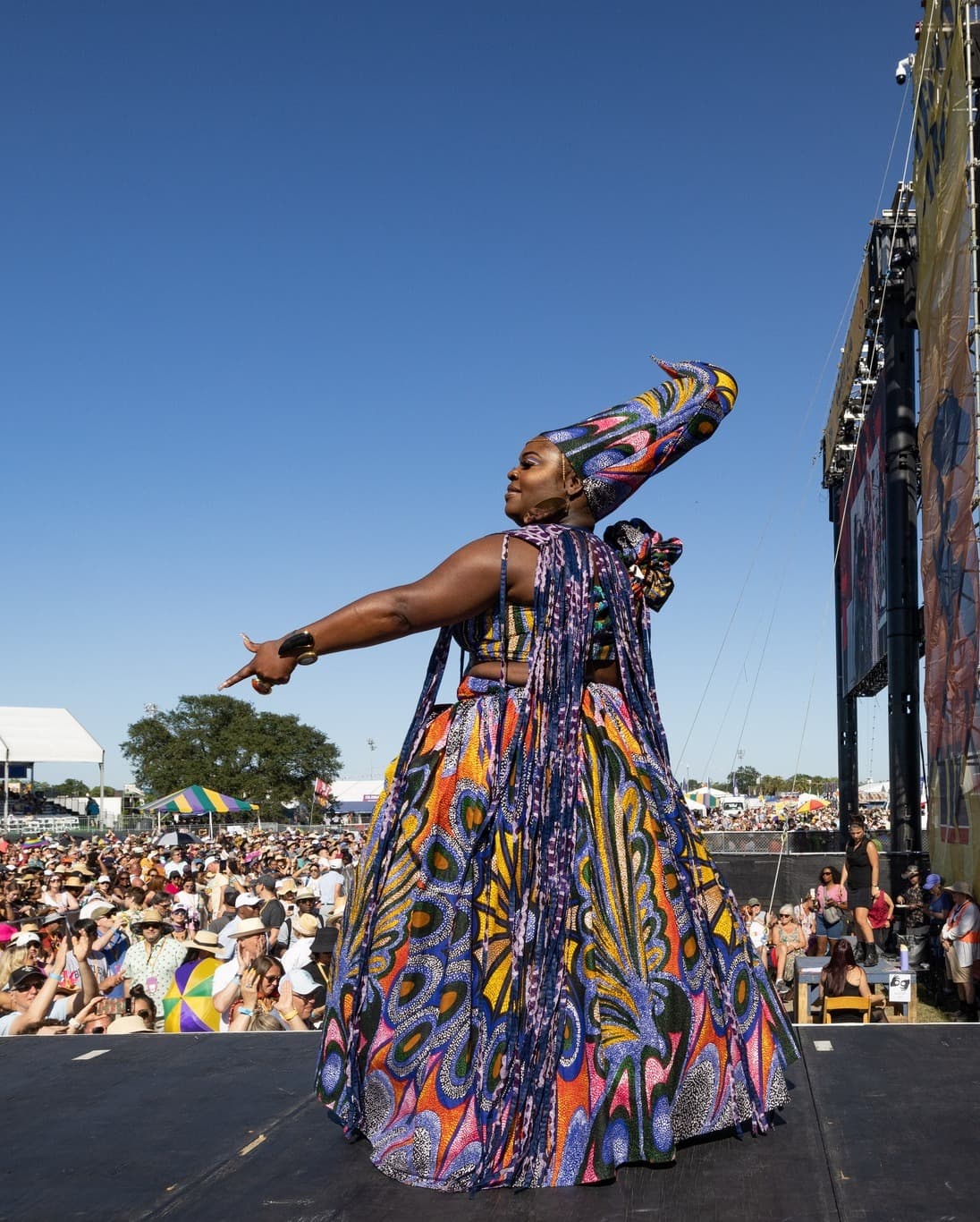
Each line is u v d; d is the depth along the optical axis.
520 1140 1.77
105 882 13.49
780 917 11.37
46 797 71.75
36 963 8.61
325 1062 2.05
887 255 18.66
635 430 2.30
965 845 12.68
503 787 2.01
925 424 15.00
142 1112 2.23
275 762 83.31
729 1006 1.98
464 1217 1.65
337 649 2.07
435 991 1.93
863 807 50.47
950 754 13.48
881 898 13.81
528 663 2.10
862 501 22.42
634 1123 1.80
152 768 82.81
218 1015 7.09
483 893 1.95
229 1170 1.86
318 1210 1.68
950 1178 1.76
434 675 2.20
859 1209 1.64
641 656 2.24
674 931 1.95
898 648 18.33
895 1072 2.39
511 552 2.10
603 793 2.02
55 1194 1.77
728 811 59.28
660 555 2.34
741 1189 1.73
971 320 12.53
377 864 2.08
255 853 27.52
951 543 13.43
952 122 13.41
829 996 9.26
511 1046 1.83
